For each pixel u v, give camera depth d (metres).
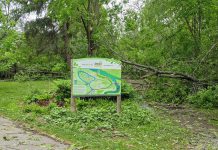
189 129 9.52
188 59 14.37
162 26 14.72
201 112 12.37
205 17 14.15
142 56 14.99
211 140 8.35
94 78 10.57
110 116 9.95
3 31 19.08
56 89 13.56
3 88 18.52
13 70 26.08
